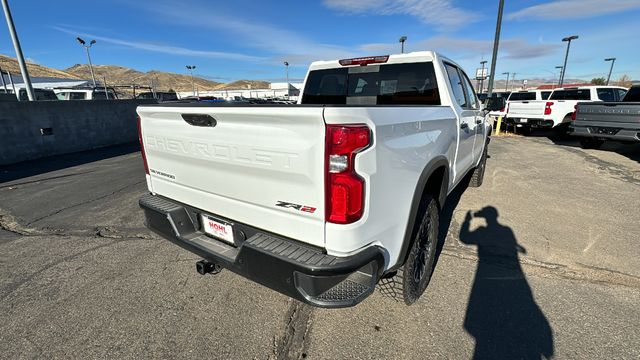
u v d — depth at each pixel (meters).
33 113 8.89
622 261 3.19
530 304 2.56
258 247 1.85
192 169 2.37
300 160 1.71
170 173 2.59
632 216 4.32
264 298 2.69
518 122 12.88
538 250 3.42
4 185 6.19
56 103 9.55
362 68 3.71
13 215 4.61
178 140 2.39
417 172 2.19
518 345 2.15
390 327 2.34
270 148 1.81
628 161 7.88
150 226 2.69
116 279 2.99
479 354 2.09
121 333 2.32
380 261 1.88
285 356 2.11
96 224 4.26
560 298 2.63
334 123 1.58
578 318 2.40
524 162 7.84
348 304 1.72
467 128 3.68
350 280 1.88
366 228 1.75
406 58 3.38
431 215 2.57
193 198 2.46
